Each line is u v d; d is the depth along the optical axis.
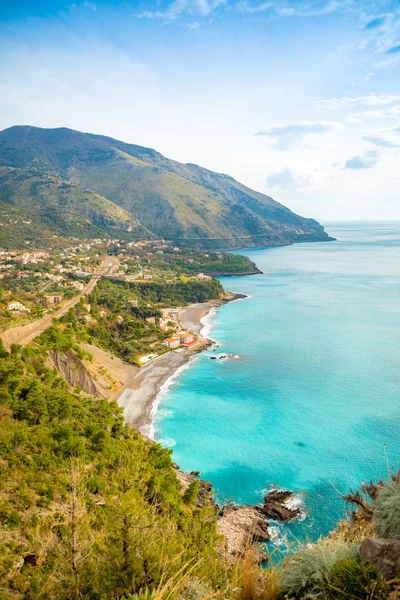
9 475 35.12
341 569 7.90
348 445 68.75
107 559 11.88
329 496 56.16
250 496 57.19
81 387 87.19
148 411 83.50
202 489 56.66
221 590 9.64
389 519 8.80
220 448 69.19
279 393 90.19
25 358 76.44
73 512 14.39
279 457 66.06
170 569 10.93
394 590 7.17
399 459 64.19
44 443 43.53
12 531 27.16
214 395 90.44
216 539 32.09
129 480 17.64
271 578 9.13
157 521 14.41
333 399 86.19
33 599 15.97
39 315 118.31
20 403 52.81
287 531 48.59
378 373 98.88
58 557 13.48
